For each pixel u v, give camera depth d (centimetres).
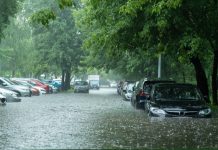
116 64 6050
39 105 3052
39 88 5534
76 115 2123
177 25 2150
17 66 7862
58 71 7350
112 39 2438
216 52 2636
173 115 1816
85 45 2588
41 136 1312
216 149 1104
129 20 2303
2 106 2909
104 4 2489
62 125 1620
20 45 7625
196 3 2044
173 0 1745
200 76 2773
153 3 2006
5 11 3784
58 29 6875
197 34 2205
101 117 1988
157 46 2512
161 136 1299
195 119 1748
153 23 2173
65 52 6944
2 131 1439
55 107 2817
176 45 2294
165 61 4741
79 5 5809
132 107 2889
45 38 6912
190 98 1952
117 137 1283
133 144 1161
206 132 1379
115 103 3444
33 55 7281
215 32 2238
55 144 1159
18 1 4072
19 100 3603
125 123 1673
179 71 4775
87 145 1141
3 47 7338
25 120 1839
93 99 4162
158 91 1984
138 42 2462
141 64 4997
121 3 2348
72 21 6944
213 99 2798
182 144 1170
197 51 2200
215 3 2102
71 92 6731
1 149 1087
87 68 7331
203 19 2172
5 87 4497
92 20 2716
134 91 3091
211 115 1852
